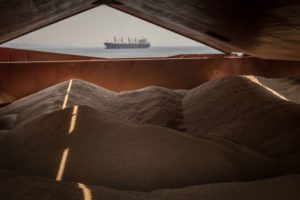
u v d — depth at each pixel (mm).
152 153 3314
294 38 5598
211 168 3195
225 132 4961
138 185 2855
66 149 3500
